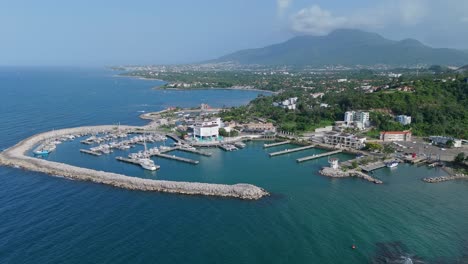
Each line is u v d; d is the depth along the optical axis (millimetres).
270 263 86750
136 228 103000
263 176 155875
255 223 106938
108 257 88125
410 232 101625
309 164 176625
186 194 130375
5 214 111688
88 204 120375
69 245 93312
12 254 89062
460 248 93000
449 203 122438
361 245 94625
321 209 117438
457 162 166125
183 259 87812
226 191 130000
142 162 171625
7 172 155500
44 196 127500
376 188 137875
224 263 86625
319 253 91062
